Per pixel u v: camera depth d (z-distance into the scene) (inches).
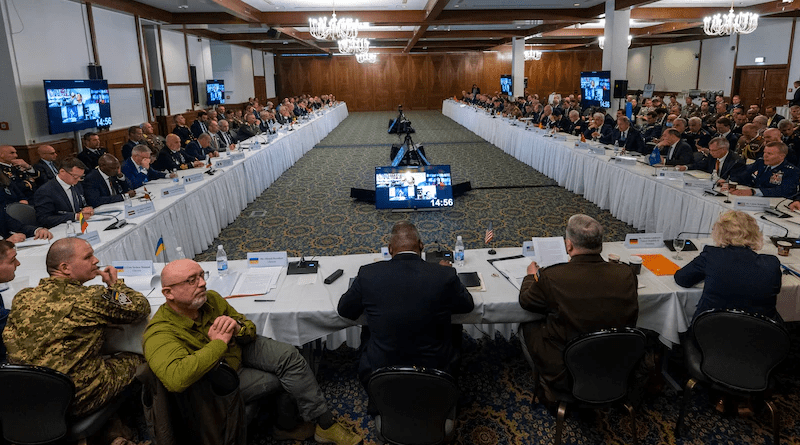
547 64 1025.5
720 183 178.1
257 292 106.7
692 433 96.6
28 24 286.7
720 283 92.3
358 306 90.0
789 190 165.8
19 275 116.0
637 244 128.3
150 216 163.3
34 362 81.0
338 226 234.7
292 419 95.6
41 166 237.8
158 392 74.0
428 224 233.3
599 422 100.3
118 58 388.5
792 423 98.3
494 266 118.3
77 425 81.9
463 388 112.1
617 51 407.5
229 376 76.6
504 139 445.1
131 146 278.4
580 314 85.2
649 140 315.6
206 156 292.0
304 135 451.8
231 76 717.9
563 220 236.2
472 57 1005.2
